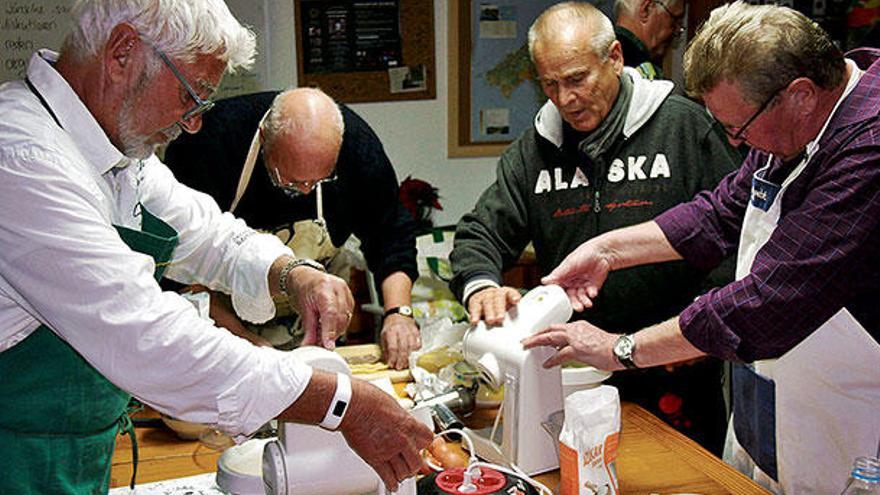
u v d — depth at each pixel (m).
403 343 2.09
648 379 2.33
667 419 2.33
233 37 1.23
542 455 1.60
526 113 3.61
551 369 1.61
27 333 1.21
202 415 1.17
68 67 1.20
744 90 1.43
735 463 1.96
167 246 1.36
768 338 1.47
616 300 2.33
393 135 3.51
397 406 1.28
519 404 1.58
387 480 1.29
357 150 2.32
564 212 2.33
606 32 2.14
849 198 1.40
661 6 2.47
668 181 2.25
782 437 1.72
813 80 1.42
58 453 1.26
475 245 2.30
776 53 1.40
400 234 2.41
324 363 1.29
